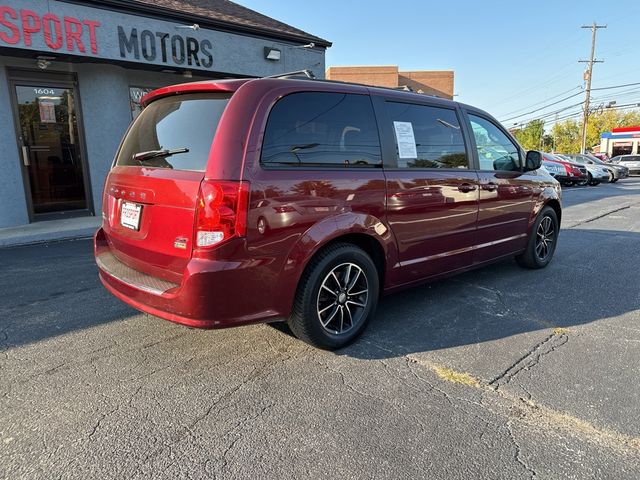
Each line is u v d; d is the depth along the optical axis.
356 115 3.30
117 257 3.34
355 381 2.83
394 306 4.16
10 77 7.86
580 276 5.13
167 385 2.76
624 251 6.45
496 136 4.62
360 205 3.19
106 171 9.05
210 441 2.24
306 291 2.97
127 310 3.99
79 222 8.27
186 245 2.63
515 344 3.37
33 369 2.94
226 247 2.57
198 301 2.57
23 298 4.30
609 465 2.10
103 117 8.84
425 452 2.18
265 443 2.23
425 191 3.67
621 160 32.91
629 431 2.34
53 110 8.46
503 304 4.21
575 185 20.28
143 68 9.05
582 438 2.29
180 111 3.02
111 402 2.57
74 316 3.85
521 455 2.16
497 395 2.68
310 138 2.99
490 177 4.37
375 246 3.44
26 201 8.18
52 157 8.55
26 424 2.36
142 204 2.94
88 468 2.05
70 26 7.68
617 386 2.78
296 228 2.83
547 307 4.14
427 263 3.83
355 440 2.26
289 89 2.94
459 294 4.49
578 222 9.22
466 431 2.34
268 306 2.80
